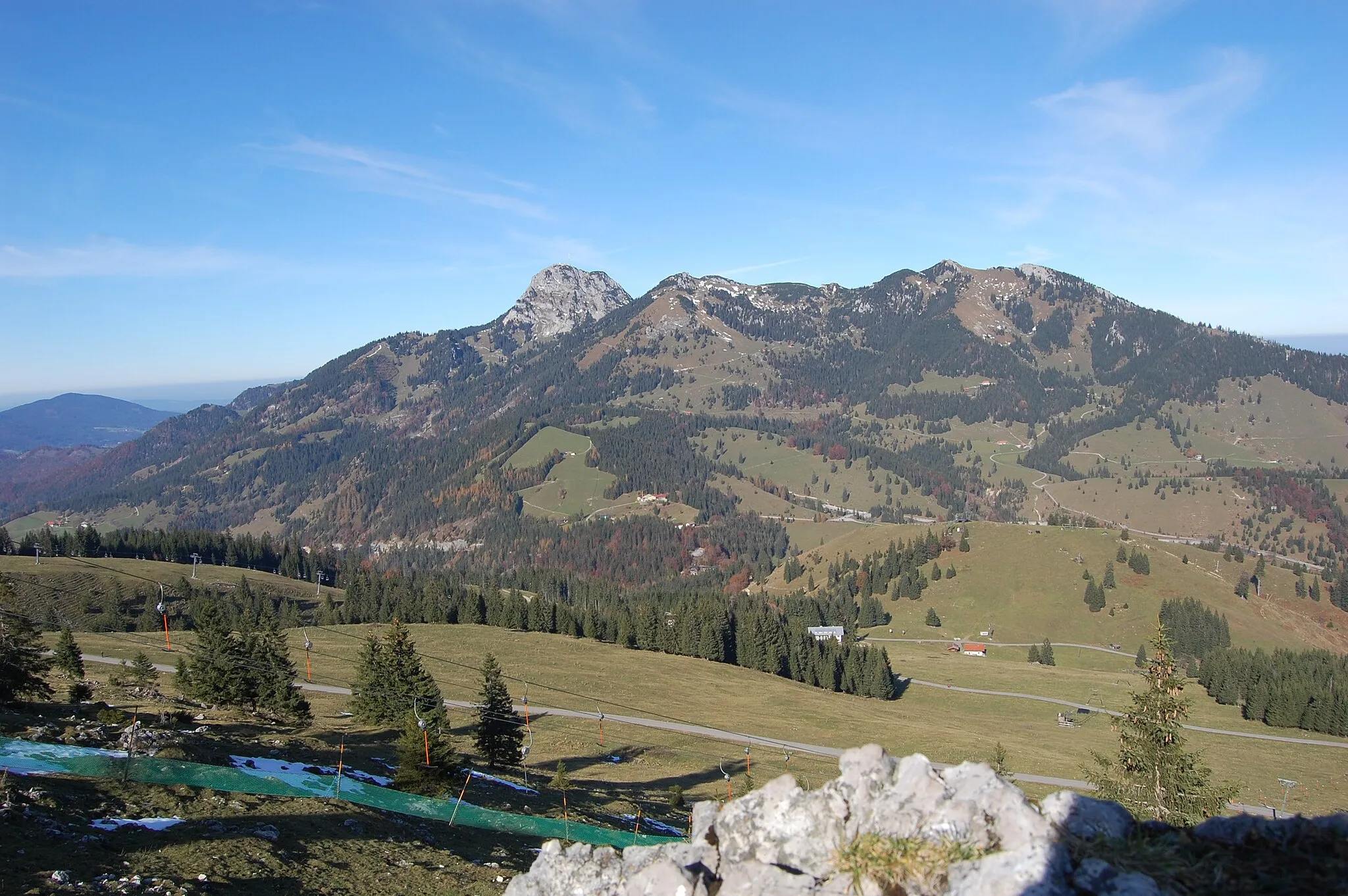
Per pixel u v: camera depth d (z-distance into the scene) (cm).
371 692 6150
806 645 14912
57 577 15638
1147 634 19312
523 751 5912
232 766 3522
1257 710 12988
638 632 14900
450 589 17300
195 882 2083
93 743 3372
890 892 950
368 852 2675
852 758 1144
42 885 1842
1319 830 928
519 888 1236
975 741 9944
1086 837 963
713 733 9088
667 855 1156
